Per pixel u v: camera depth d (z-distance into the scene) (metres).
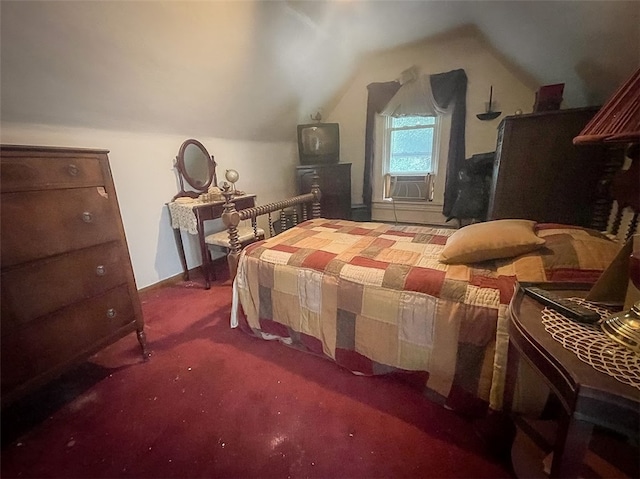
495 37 2.74
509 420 1.05
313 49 2.92
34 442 1.16
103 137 2.09
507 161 2.24
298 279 1.53
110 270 1.43
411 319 1.26
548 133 2.08
